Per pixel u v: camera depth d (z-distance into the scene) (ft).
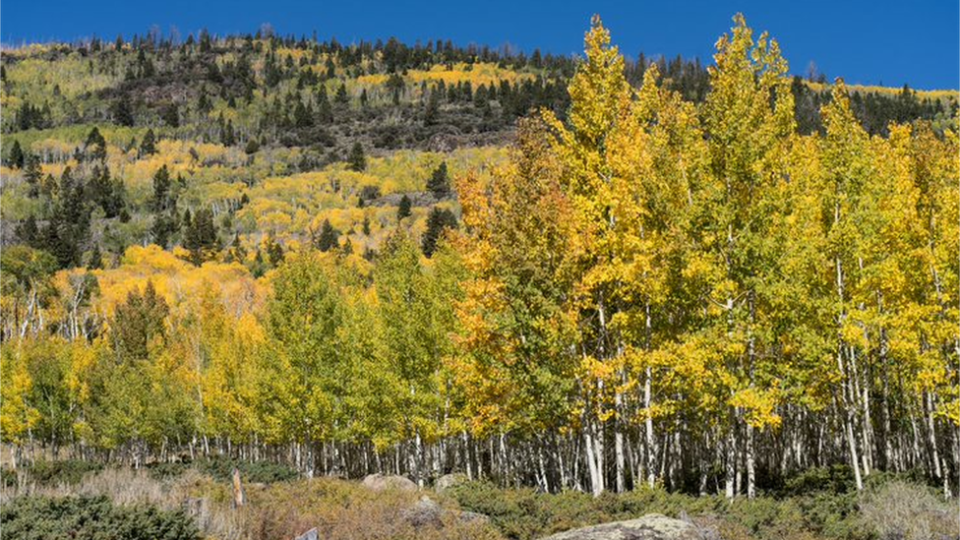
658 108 57.21
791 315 51.21
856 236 53.83
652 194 52.44
